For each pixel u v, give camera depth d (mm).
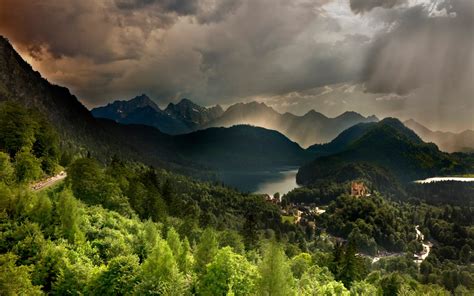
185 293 52312
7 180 94500
